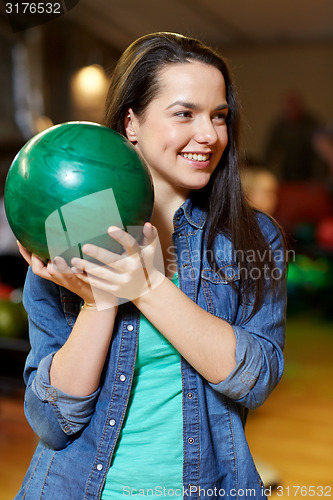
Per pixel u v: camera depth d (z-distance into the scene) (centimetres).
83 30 898
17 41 770
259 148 1162
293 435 342
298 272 626
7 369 284
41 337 133
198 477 125
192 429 126
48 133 115
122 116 137
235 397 125
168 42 129
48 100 836
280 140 1066
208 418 129
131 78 132
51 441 128
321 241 656
